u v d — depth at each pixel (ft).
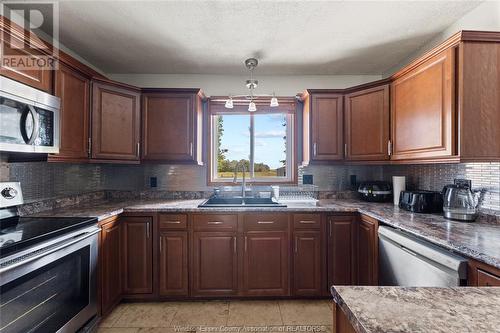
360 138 7.57
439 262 3.94
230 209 6.92
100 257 5.83
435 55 5.24
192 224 6.93
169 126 7.90
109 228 6.24
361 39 6.82
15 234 4.22
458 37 4.66
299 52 7.54
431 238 4.24
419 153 5.76
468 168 5.73
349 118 7.86
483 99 4.70
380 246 5.75
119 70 8.80
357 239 6.99
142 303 6.89
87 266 5.24
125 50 7.38
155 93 7.90
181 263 6.90
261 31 6.42
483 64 4.70
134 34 6.53
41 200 6.15
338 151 8.02
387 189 7.93
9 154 5.39
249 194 8.86
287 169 9.43
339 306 2.19
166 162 7.91
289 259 6.98
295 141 9.09
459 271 3.62
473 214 5.19
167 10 5.57
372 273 6.23
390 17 5.85
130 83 9.11
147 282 6.88
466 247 3.66
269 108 9.04
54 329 4.40
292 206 7.18
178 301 6.99
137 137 7.77
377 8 5.54
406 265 4.77
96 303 5.63
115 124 7.25
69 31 6.39
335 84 9.22
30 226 4.76
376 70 8.84
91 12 5.63
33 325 3.98
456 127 4.77
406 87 6.26
